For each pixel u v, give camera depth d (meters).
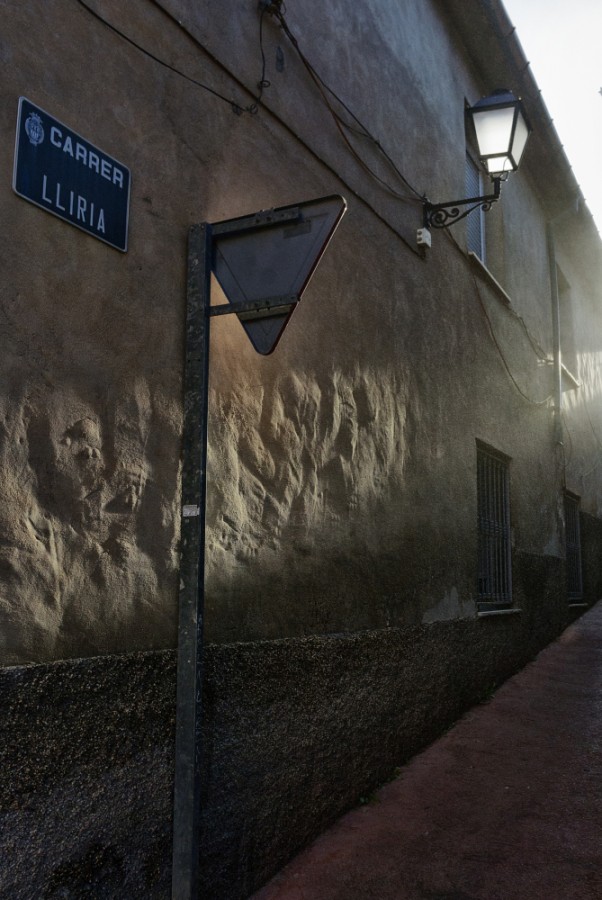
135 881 2.81
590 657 8.40
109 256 3.09
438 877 3.65
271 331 3.10
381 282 5.47
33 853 2.45
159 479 3.21
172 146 3.50
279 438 4.11
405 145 6.07
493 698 6.71
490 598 7.49
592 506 13.10
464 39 7.65
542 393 9.97
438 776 4.89
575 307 12.75
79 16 3.06
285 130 4.42
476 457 7.13
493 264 8.58
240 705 3.50
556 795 4.59
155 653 3.02
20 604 2.58
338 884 3.57
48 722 2.56
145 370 3.20
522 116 6.17
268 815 3.61
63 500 2.79
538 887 3.56
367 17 5.61
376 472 5.12
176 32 3.61
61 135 2.91
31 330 2.72
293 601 4.09
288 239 3.12
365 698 4.63
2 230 2.64
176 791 2.90
